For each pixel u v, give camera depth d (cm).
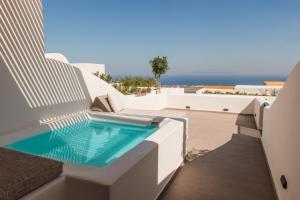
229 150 465
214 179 337
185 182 327
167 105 991
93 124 534
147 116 515
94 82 605
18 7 384
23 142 386
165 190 303
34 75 429
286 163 259
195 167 380
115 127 520
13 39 381
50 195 163
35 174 155
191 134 586
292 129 244
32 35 418
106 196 172
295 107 238
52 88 472
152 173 256
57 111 487
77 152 381
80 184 179
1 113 368
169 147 315
